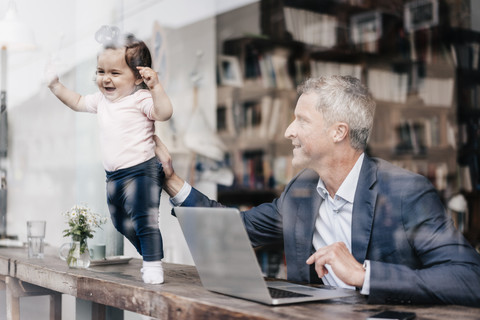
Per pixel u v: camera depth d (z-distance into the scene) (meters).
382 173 1.40
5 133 2.79
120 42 1.39
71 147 2.47
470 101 2.89
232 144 3.44
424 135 2.88
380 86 3.03
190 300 1.07
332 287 1.30
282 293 1.14
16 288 1.86
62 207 2.51
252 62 3.57
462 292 1.08
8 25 2.61
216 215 1.07
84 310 1.75
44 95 2.65
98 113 1.42
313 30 3.36
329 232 1.49
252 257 1.01
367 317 0.92
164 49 3.12
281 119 3.35
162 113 1.33
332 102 1.43
